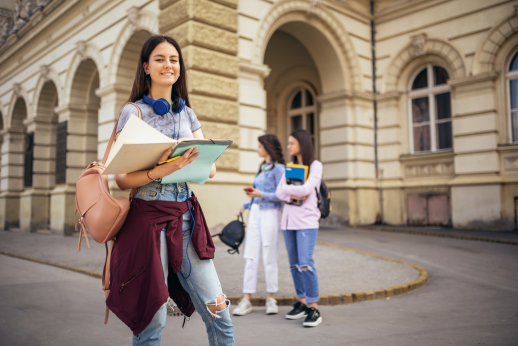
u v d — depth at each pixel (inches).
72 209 485.7
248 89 372.8
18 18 621.0
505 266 246.5
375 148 504.4
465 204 433.1
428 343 124.0
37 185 586.9
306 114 574.6
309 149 158.6
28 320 150.5
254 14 382.0
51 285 209.8
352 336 132.9
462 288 200.8
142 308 71.7
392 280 210.4
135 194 77.5
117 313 71.7
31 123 596.1
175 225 77.5
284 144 595.8
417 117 490.3
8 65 665.6
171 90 87.4
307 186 150.4
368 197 488.7
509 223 409.1
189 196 82.7
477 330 136.0
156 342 73.9
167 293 72.4
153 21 373.7
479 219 422.9
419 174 478.9
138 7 391.2
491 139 422.6
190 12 329.7
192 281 81.2
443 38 458.0
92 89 513.0
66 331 139.3
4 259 304.7
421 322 147.8
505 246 316.5
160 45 81.2
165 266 76.7
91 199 74.7
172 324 150.4
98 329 142.3
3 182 671.8
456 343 123.3
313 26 453.1
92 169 78.0
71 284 213.3
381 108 503.2
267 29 393.4
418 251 301.9
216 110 341.7
